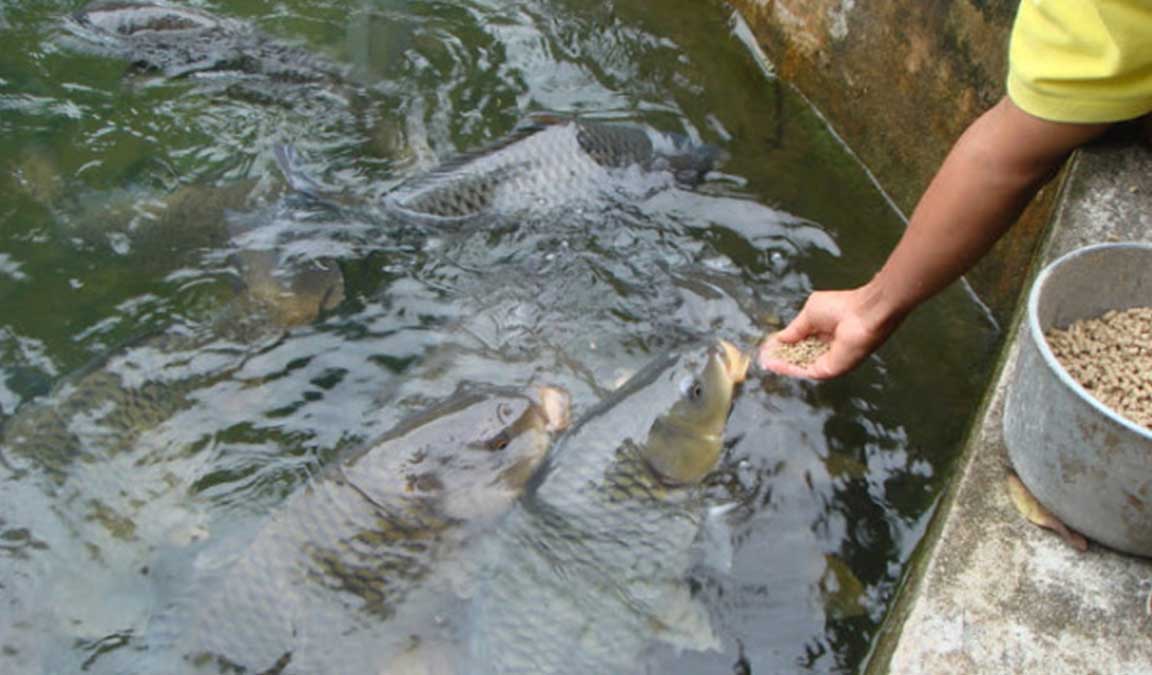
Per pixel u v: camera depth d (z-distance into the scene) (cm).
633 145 227
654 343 196
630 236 214
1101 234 168
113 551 166
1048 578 140
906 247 156
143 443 177
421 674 153
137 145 230
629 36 266
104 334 193
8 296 199
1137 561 141
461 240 211
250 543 163
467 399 174
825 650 158
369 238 211
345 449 179
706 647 157
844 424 184
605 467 166
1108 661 134
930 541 149
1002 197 146
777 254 214
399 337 196
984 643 135
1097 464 134
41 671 155
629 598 159
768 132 244
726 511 171
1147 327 146
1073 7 133
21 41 253
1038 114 139
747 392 186
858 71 235
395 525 163
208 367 188
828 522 172
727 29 269
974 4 204
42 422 177
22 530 167
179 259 206
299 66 250
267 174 225
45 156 226
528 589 158
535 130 222
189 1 268
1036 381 138
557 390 181
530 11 272
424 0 275
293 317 197
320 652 154
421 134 236
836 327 172
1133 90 135
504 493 166
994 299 204
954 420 187
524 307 202
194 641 156
